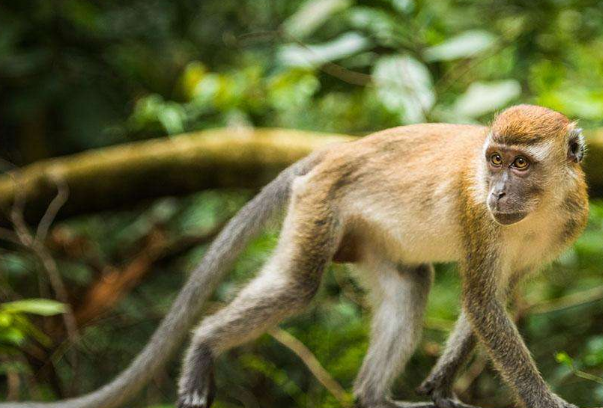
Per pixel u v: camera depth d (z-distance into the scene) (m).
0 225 11.98
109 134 14.10
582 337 10.95
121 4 15.01
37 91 13.73
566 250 7.38
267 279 8.13
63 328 11.09
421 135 7.92
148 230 12.77
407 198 7.72
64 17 14.20
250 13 15.70
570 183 7.02
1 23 13.65
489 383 10.52
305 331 11.29
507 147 6.79
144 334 11.96
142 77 14.60
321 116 13.62
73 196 12.04
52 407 8.01
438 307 11.41
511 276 7.55
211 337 8.04
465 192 7.25
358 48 12.07
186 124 13.19
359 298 11.29
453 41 12.16
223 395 11.38
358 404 8.13
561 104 10.85
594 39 12.97
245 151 11.82
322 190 8.08
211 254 8.47
